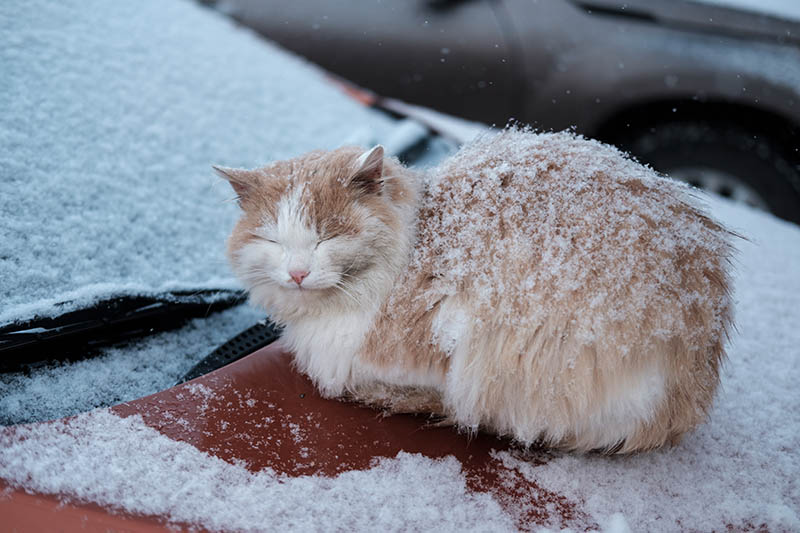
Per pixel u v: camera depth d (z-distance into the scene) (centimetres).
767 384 74
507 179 67
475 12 149
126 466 59
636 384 62
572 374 62
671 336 62
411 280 67
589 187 65
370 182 69
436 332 66
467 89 152
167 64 93
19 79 80
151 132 84
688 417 64
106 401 67
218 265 78
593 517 59
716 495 62
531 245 64
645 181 66
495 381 64
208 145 87
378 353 67
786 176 142
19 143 75
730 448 66
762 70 139
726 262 67
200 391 66
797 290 89
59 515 55
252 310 80
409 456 62
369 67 154
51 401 66
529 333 63
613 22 146
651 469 64
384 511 58
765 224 106
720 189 145
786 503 61
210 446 61
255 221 70
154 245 76
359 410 67
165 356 72
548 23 147
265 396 67
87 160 78
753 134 142
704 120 144
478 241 65
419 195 71
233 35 107
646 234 63
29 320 65
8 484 57
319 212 68
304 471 60
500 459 64
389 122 106
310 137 97
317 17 154
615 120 149
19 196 72
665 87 143
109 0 96
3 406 65
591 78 146
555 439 65
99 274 72
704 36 143
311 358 69
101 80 85
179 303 73
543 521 58
